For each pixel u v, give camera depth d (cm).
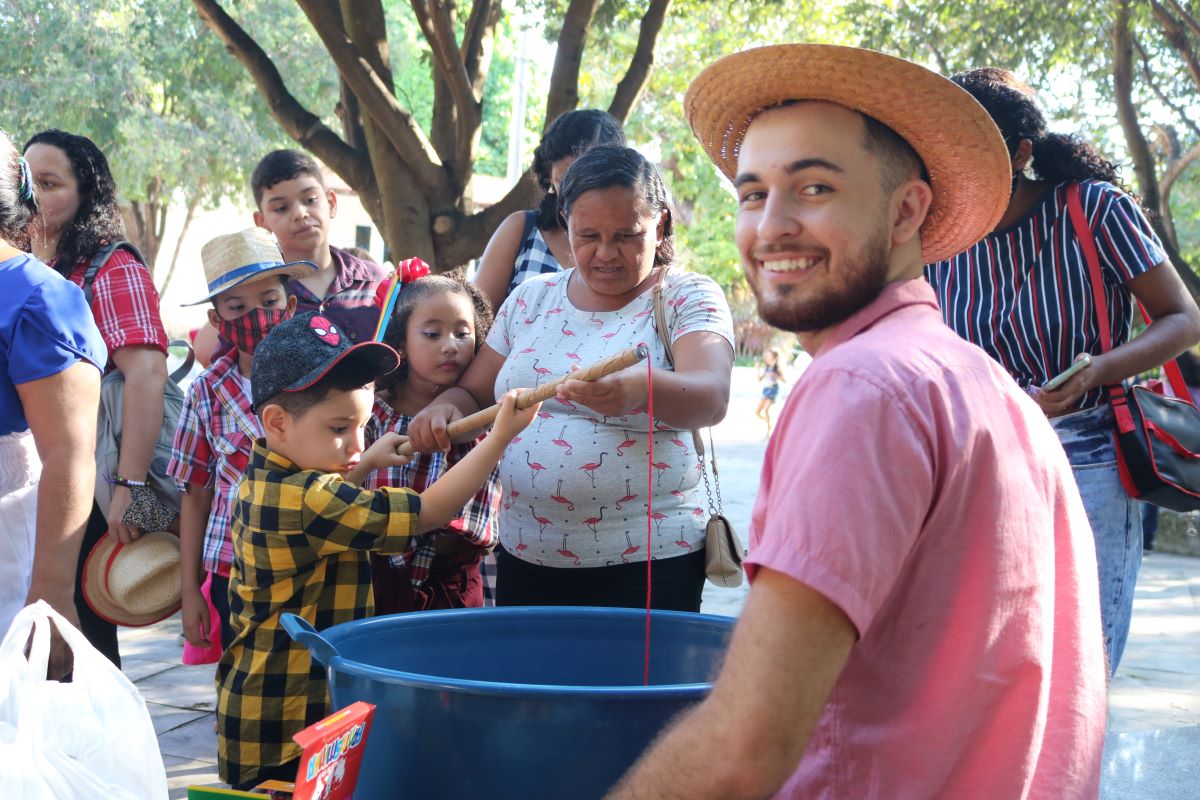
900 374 127
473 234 611
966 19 1202
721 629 225
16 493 242
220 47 1738
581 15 622
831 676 121
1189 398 310
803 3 1236
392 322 305
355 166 637
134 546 342
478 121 620
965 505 129
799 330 145
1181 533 828
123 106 1730
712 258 2531
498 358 289
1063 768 137
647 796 127
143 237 2050
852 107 142
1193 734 391
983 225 157
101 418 349
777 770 121
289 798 218
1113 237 277
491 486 297
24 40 1681
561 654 233
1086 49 1223
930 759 129
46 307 229
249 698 242
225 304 339
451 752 177
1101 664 144
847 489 121
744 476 1245
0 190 232
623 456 258
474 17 665
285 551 238
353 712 174
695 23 1331
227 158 1822
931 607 129
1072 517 143
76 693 187
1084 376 266
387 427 308
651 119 1791
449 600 297
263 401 242
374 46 605
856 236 140
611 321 268
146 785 192
